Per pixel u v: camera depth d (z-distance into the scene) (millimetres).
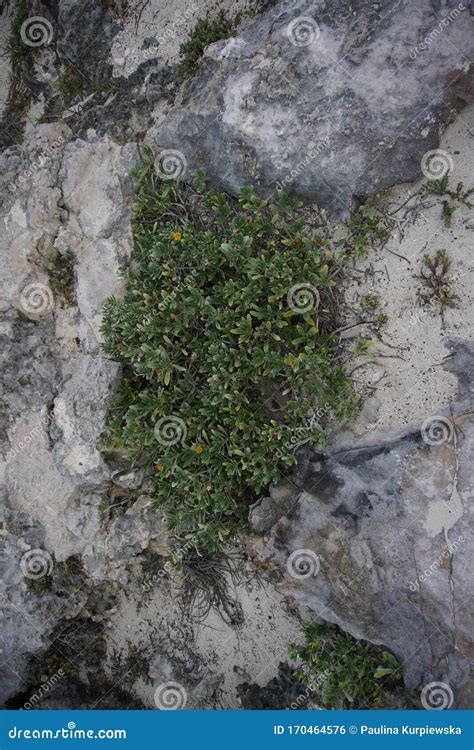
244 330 6000
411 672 5871
